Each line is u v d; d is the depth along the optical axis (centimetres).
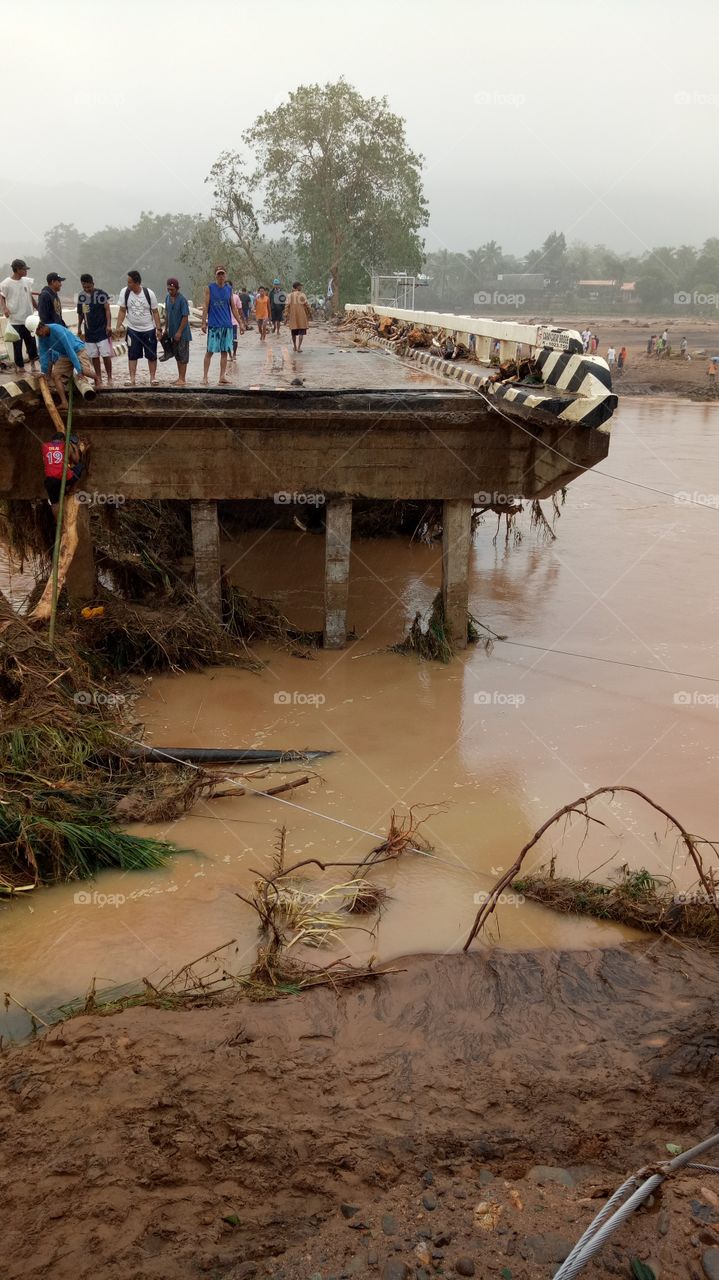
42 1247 400
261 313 2253
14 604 1311
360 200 4744
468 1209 414
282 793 830
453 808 805
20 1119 470
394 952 623
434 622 1169
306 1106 484
